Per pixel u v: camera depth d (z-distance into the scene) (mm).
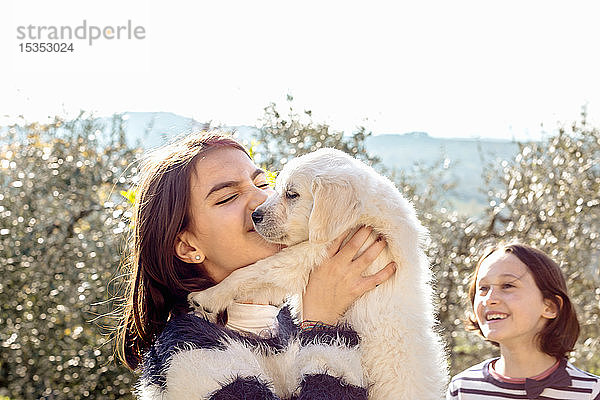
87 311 6168
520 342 2891
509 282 2898
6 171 7035
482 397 2914
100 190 6887
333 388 1914
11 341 6281
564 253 5797
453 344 6062
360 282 2189
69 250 6590
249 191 2352
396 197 2412
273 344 2166
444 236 6266
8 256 6590
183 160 2287
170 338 2049
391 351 2160
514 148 6609
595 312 5977
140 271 2330
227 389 1850
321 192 2357
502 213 6324
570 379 2799
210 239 2295
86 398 6230
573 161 6254
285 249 2389
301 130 6531
